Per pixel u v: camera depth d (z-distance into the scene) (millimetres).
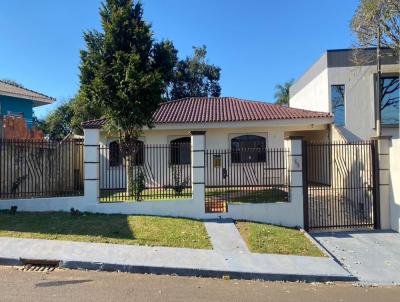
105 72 15055
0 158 13406
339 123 20500
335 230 13422
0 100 21297
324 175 20281
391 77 20156
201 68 45656
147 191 15992
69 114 43656
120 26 15555
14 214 12172
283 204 13391
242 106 24250
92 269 8312
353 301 7082
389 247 11422
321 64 21688
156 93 15258
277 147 21703
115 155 20234
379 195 13664
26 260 8383
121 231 10875
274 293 7312
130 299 6449
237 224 12555
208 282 7875
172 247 9938
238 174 21422
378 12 17406
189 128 21234
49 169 15367
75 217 12062
